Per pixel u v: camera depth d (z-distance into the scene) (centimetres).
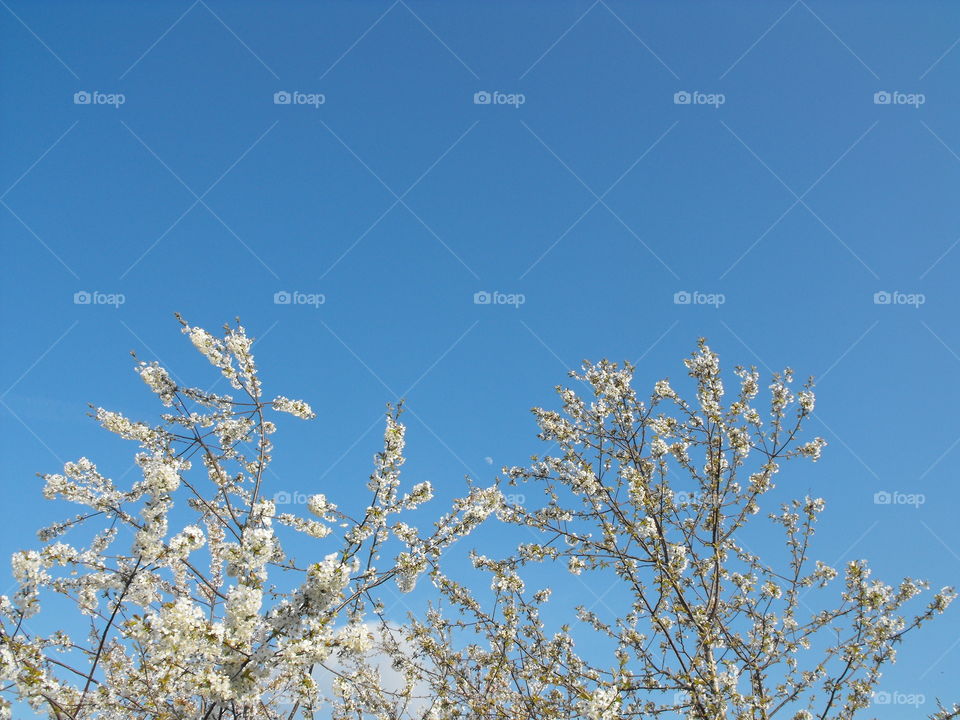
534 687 700
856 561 706
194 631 529
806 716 670
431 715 744
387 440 641
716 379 716
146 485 600
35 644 558
